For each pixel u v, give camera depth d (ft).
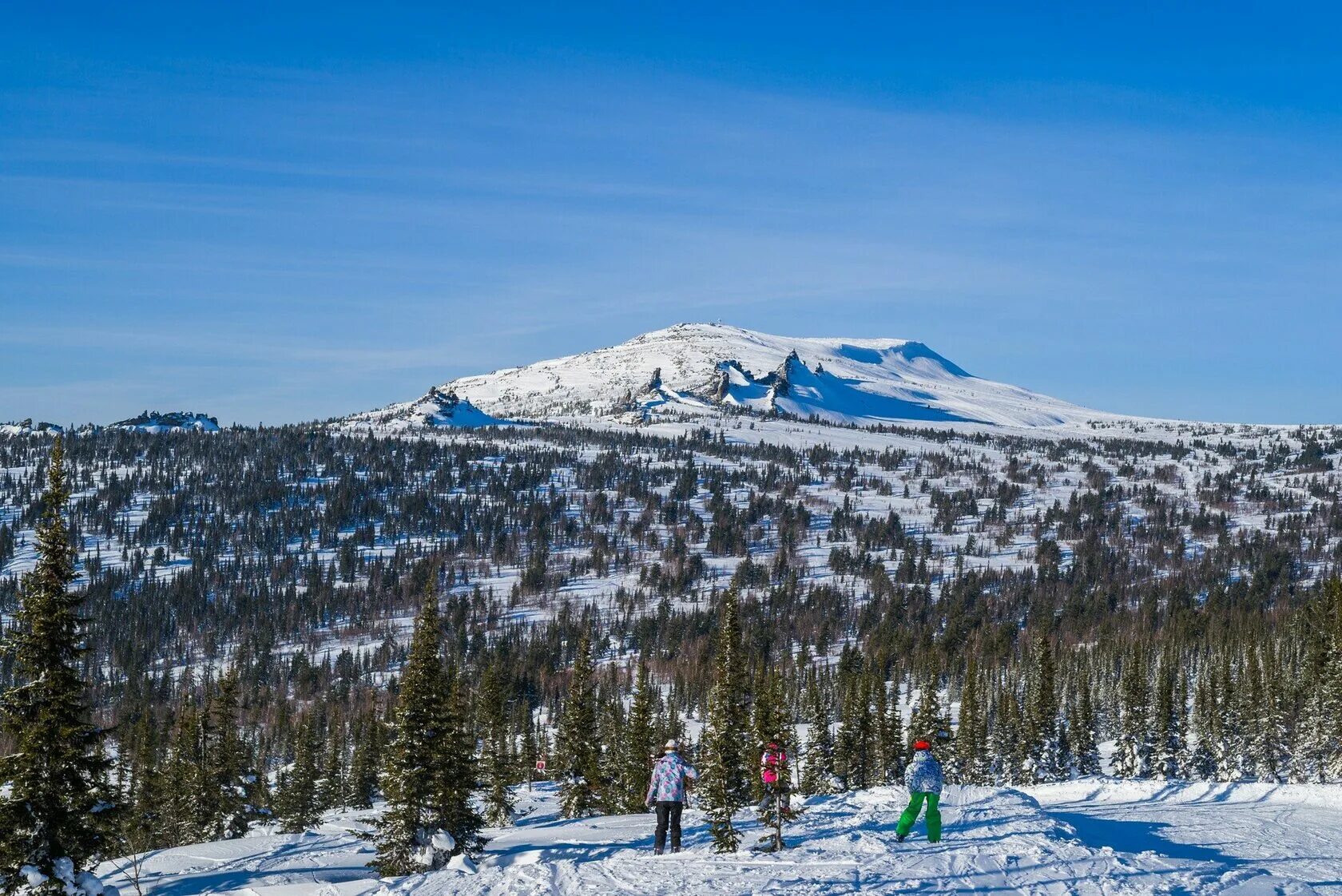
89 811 99.25
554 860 67.15
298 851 153.99
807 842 72.69
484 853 124.36
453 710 140.97
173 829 214.69
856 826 81.30
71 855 98.43
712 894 52.31
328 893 65.72
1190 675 586.45
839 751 306.76
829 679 629.92
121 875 133.08
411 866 125.90
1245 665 473.26
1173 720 337.52
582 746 206.59
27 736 96.73
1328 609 286.25
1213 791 138.72
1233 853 75.51
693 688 629.10
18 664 99.25
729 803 90.27
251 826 256.11
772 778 79.66
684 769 74.49
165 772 224.12
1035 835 70.54
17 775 96.37
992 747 367.04
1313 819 102.89
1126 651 563.48
